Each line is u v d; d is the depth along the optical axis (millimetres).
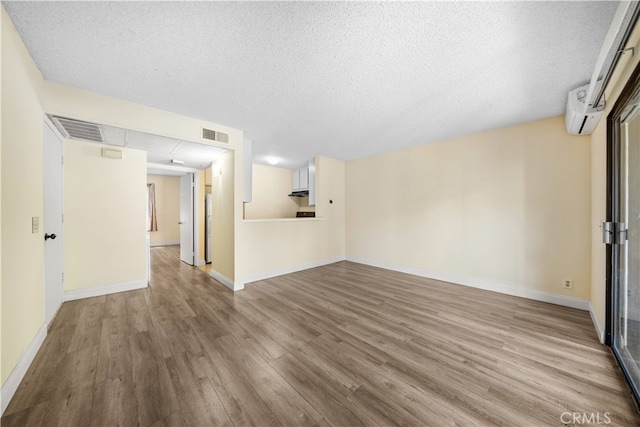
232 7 1339
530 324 2303
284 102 2492
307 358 1771
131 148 3285
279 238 4145
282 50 1700
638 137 1650
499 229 3234
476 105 2541
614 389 1444
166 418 1254
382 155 4668
